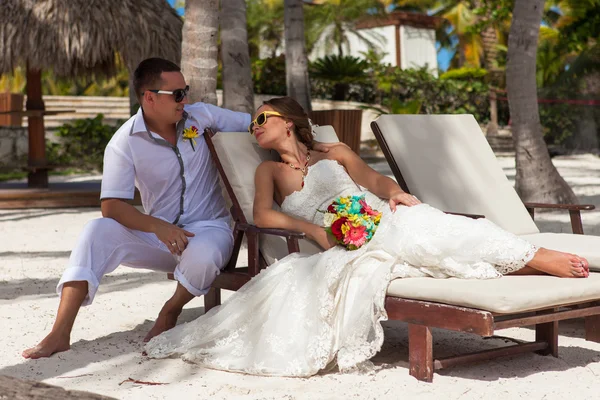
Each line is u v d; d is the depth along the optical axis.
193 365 3.54
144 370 3.45
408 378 3.23
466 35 32.28
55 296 5.14
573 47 24.11
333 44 30.88
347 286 3.40
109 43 10.09
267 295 3.57
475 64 32.50
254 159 4.20
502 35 30.80
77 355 3.69
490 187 4.91
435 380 3.22
